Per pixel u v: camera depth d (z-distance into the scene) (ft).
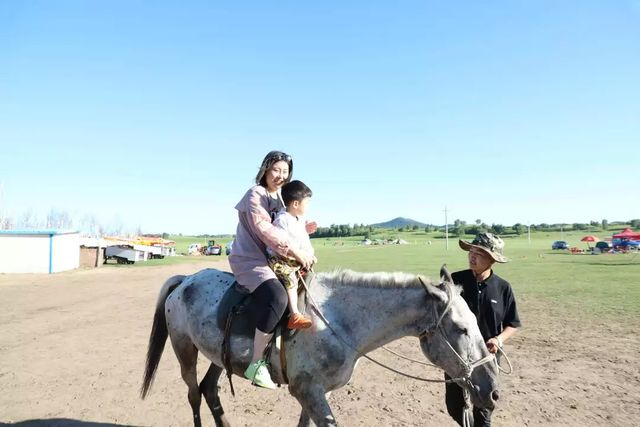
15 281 84.99
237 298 13.79
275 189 14.03
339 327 12.71
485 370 11.62
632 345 31.42
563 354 29.27
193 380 16.17
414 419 18.66
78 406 19.93
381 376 25.13
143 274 102.47
